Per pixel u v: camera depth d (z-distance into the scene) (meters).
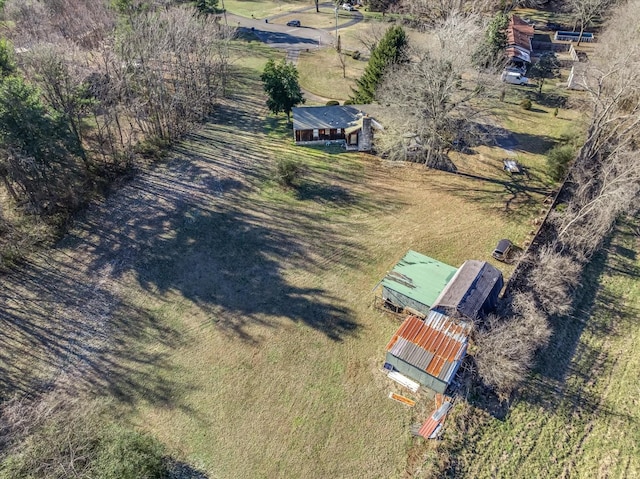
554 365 29.48
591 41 78.19
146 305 32.91
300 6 103.62
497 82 46.44
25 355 29.44
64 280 34.50
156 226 39.62
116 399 27.30
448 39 46.06
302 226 40.16
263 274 35.47
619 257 37.72
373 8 96.50
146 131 52.16
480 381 27.89
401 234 39.44
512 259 36.41
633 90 40.59
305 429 25.89
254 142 52.19
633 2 58.75
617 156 37.69
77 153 40.91
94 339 30.61
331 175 46.69
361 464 24.36
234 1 107.25
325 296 33.75
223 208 41.88
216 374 28.67
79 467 21.52
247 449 25.05
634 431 26.09
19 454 21.61
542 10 91.69
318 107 53.00
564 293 32.81
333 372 28.77
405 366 27.66
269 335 31.00
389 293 31.95
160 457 23.52
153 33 49.97
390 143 47.03
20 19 55.91
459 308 28.73
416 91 44.31
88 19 56.78
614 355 30.22
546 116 57.66
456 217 41.41
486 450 24.97
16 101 33.91
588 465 24.64
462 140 50.50
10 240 36.59
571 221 35.44
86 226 39.34
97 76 47.16
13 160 35.03
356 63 74.00
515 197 43.78
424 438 25.27
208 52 58.28
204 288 34.28
